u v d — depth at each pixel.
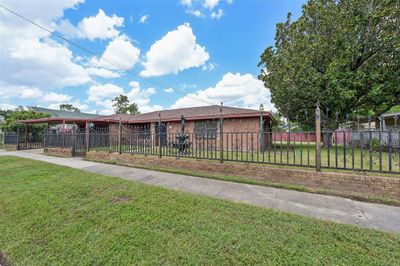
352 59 9.73
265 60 14.54
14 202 3.87
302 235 2.37
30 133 17.30
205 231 2.56
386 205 3.23
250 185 4.39
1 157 10.13
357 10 9.44
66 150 10.17
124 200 3.72
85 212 3.31
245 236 2.41
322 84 10.11
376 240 2.21
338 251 2.06
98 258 2.24
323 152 8.52
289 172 4.30
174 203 3.47
